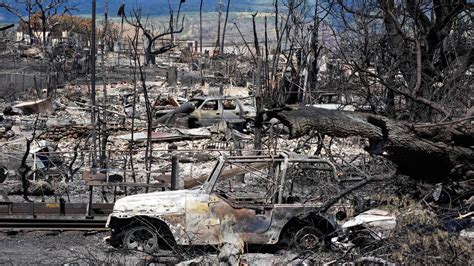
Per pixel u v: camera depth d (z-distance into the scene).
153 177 17.67
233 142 22.34
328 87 23.84
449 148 10.39
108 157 19.77
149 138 18.31
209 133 26.42
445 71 18.53
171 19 59.31
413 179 10.71
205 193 11.79
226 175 12.27
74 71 48.34
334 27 22.95
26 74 44.41
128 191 17.36
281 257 11.06
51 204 14.15
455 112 15.56
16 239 12.94
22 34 72.69
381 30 20.06
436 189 11.56
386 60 19.42
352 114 10.14
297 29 21.27
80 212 14.35
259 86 17.56
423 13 19.30
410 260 9.15
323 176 13.12
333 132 9.99
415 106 16.20
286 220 11.71
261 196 12.96
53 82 42.91
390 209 10.20
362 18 18.91
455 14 19.11
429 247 9.30
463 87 16.61
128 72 52.50
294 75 20.75
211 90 38.16
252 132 28.67
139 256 11.62
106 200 15.34
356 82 18.84
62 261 11.39
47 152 19.11
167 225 11.61
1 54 55.31
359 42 19.66
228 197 12.25
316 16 20.83
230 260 10.29
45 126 27.22
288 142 23.27
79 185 18.02
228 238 11.49
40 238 13.00
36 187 16.81
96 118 26.30
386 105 16.75
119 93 40.06
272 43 26.38
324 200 12.07
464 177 10.66
